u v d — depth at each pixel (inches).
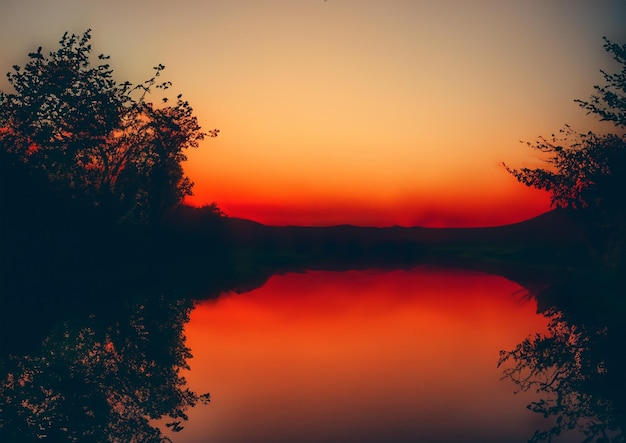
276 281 1123.9
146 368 386.6
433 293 877.8
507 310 647.8
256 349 451.2
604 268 717.3
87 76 848.3
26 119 796.6
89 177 889.5
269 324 565.9
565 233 828.6
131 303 669.3
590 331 477.4
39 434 275.3
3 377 352.5
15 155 751.1
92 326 516.1
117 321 546.9
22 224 709.9
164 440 269.0
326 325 565.0
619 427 267.9
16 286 662.5
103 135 861.8
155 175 952.9
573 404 304.5
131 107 897.5
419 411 302.0
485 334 501.4
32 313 555.2
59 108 828.0
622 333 452.8
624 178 674.8
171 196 1074.1
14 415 295.0
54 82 817.5
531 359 399.5
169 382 355.6
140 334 492.4
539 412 295.0
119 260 889.5
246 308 679.7
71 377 358.6
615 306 596.4
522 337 477.1
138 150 936.3
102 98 848.3
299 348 454.6
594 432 264.2
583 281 759.7
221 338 491.2
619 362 367.9
